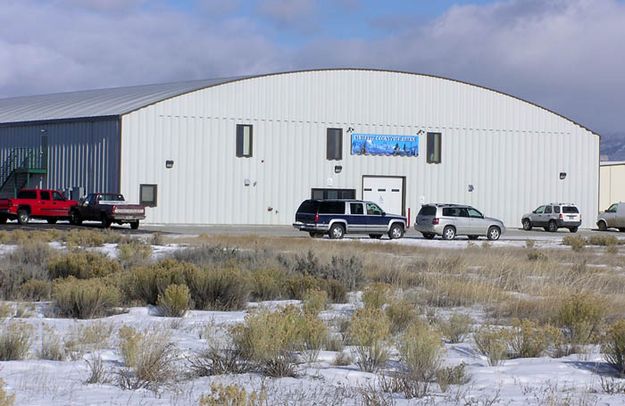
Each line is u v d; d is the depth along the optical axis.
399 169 70.06
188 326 15.76
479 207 72.12
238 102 65.19
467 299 20.17
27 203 59.47
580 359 13.21
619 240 55.84
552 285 21.89
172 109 63.22
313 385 10.70
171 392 10.16
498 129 72.62
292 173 66.81
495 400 10.04
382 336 12.41
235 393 8.33
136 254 29.44
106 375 11.02
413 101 70.44
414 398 10.14
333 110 68.06
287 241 40.88
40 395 9.85
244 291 19.58
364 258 28.91
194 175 63.78
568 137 74.75
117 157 61.62
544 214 69.75
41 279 22.45
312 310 16.78
